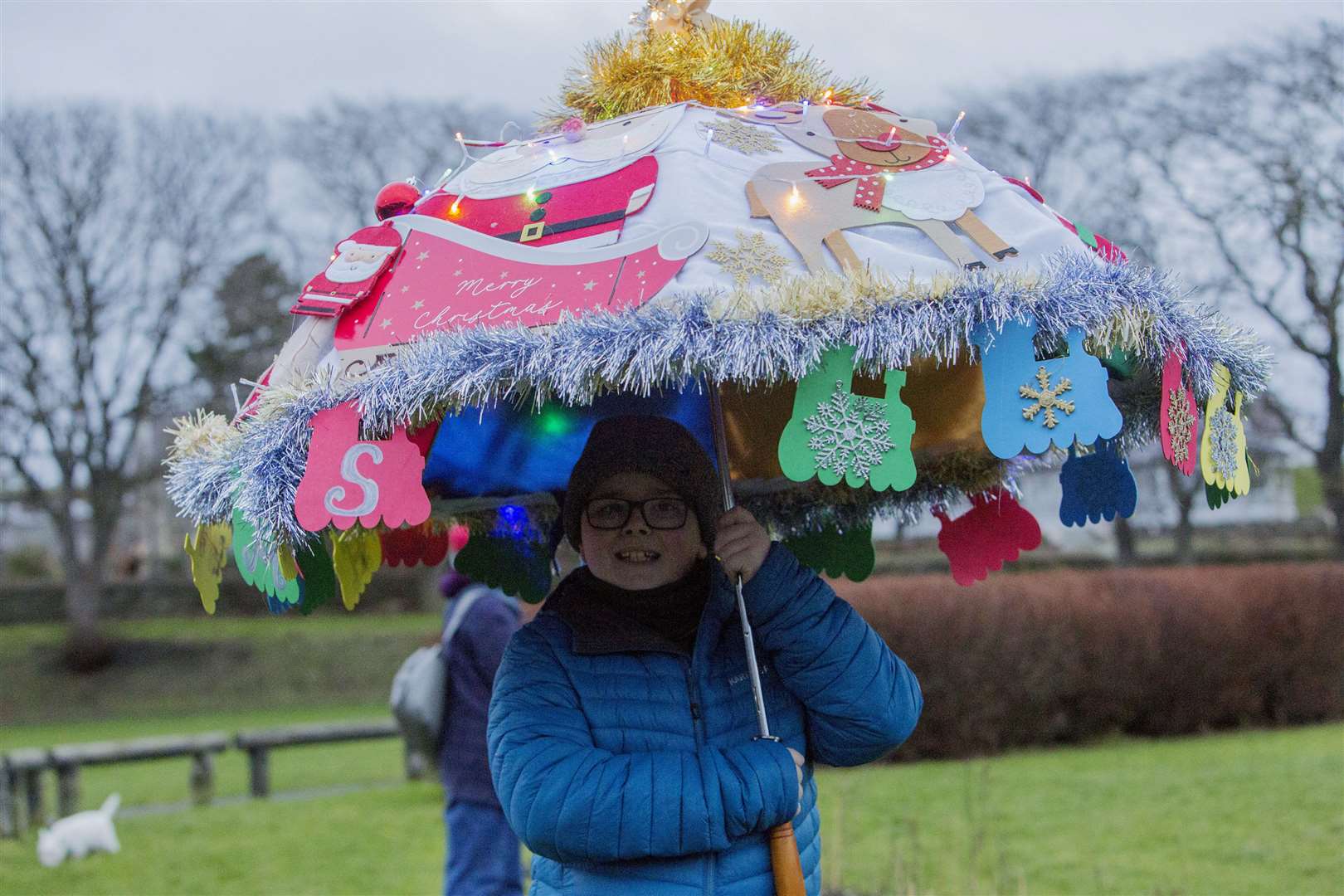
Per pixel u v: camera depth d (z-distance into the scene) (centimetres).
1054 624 1129
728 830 209
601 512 230
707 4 289
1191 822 726
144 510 4625
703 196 213
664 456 228
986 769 706
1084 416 187
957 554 304
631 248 206
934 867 620
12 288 3086
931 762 1068
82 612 3164
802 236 206
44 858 753
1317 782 832
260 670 3077
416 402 193
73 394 3195
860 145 230
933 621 1079
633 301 196
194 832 875
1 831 890
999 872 581
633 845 206
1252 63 2422
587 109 277
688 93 264
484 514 311
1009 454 189
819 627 226
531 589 316
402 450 198
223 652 3173
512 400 226
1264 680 1226
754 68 275
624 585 231
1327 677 1244
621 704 220
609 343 185
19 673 3109
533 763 213
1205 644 1194
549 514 311
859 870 611
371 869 717
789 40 284
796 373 184
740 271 199
